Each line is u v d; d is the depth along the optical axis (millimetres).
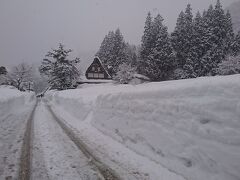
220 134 3646
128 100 6863
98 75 65375
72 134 8281
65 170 4750
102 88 34312
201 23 56688
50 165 5023
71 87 53188
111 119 7938
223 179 3527
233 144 3420
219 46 55000
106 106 8625
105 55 72250
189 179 4078
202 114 4059
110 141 7102
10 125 10133
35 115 14438
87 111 12055
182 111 4562
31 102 29938
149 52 56625
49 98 42031
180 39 57438
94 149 6250
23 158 5473
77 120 12227
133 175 4461
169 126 4891
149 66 52031
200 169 3969
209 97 4023
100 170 4734
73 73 54125
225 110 3646
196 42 55344
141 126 5926
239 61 40562
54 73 52469
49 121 11703
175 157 4566
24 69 75500
